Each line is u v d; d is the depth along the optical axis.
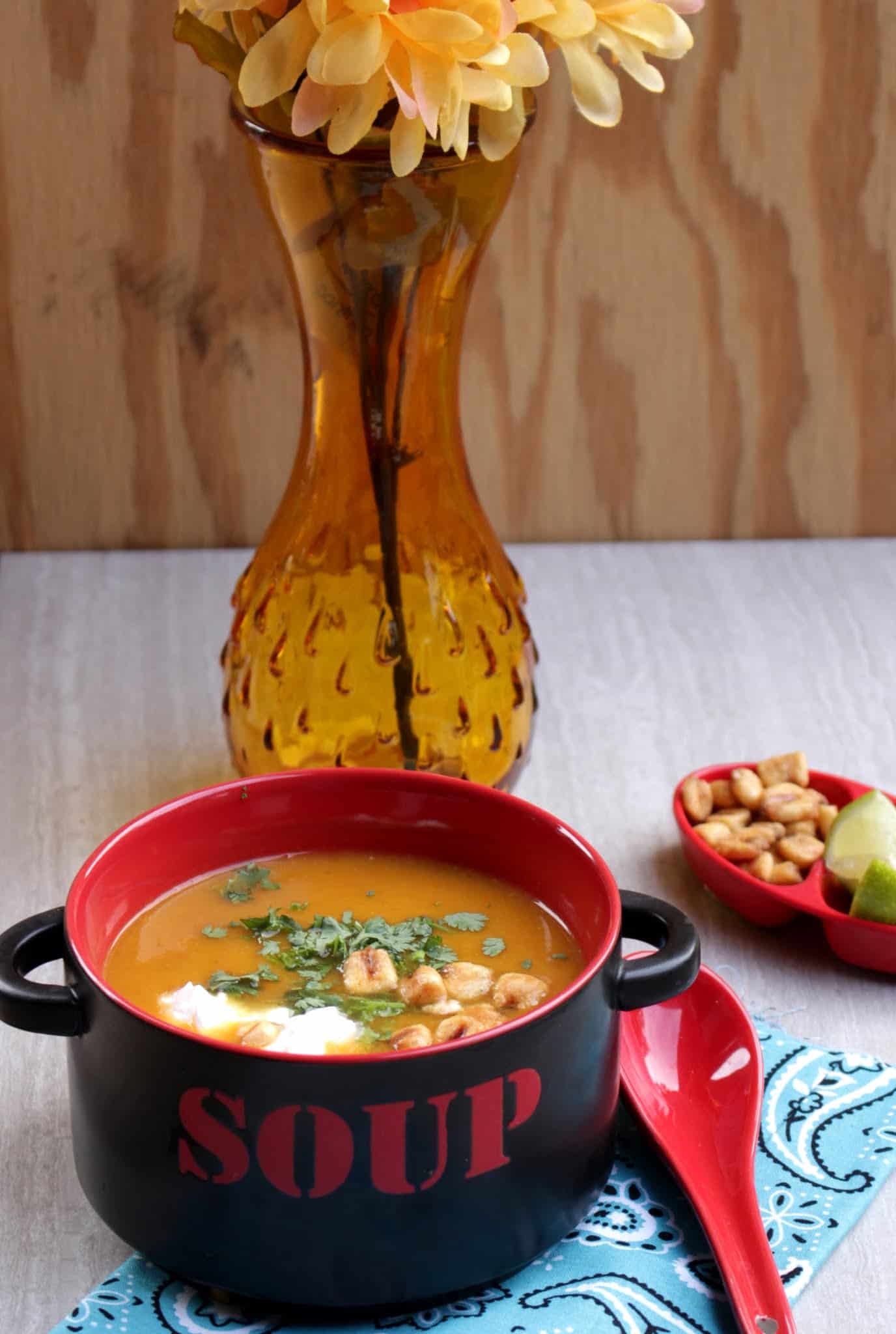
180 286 1.22
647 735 1.10
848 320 1.26
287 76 0.87
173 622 1.20
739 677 1.15
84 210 1.20
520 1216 0.80
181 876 0.89
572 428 1.27
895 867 0.95
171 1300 0.82
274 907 0.88
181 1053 0.78
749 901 0.97
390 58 0.85
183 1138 0.79
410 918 0.88
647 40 0.90
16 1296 0.83
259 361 1.24
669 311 1.25
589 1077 0.81
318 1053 0.81
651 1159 0.87
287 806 0.90
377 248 0.91
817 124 1.21
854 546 1.30
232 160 1.20
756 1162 0.87
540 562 1.27
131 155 1.19
